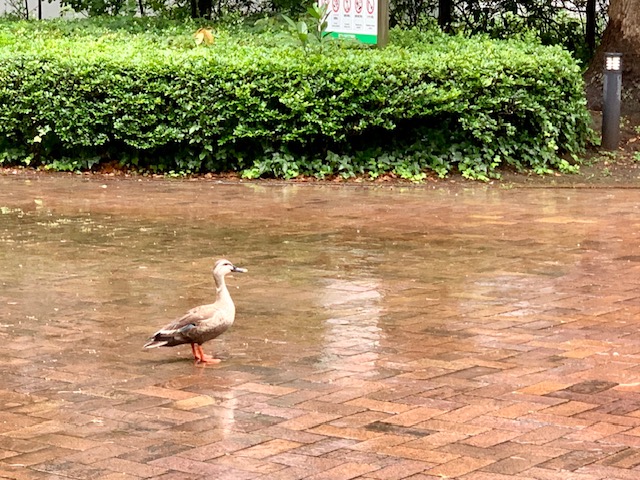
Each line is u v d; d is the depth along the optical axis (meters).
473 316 8.31
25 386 6.81
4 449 5.77
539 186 14.51
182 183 14.70
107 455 5.67
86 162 15.52
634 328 7.97
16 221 12.12
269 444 5.81
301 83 14.64
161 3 22.27
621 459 5.56
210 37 16.31
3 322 8.25
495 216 12.38
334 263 10.11
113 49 15.92
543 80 15.27
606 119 16.23
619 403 6.39
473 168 15.04
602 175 15.20
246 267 9.99
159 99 14.88
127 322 8.24
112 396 6.61
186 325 7.13
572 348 7.48
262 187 14.36
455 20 23.70
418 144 15.14
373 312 8.46
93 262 10.19
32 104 15.32
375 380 6.85
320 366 7.15
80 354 7.47
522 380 6.82
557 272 9.72
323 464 5.53
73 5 21.95
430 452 5.68
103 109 15.05
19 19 22.48
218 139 15.02
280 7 21.19
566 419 6.13
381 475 5.38
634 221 12.06
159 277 9.62
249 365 7.20
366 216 12.39
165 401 6.51
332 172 14.95
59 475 5.42
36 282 9.46
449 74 14.85
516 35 21.70
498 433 5.93
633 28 18.48
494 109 15.00
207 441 5.86
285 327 8.08
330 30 16.89
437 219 12.21
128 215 12.48
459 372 6.99
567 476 5.36
